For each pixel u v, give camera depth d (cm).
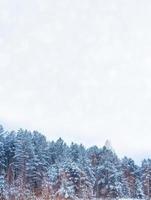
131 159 11231
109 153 10656
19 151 8150
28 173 7881
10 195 4847
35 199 4756
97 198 8131
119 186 8469
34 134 10744
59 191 6044
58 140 11088
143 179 10488
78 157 10219
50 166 8881
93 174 9375
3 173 7356
